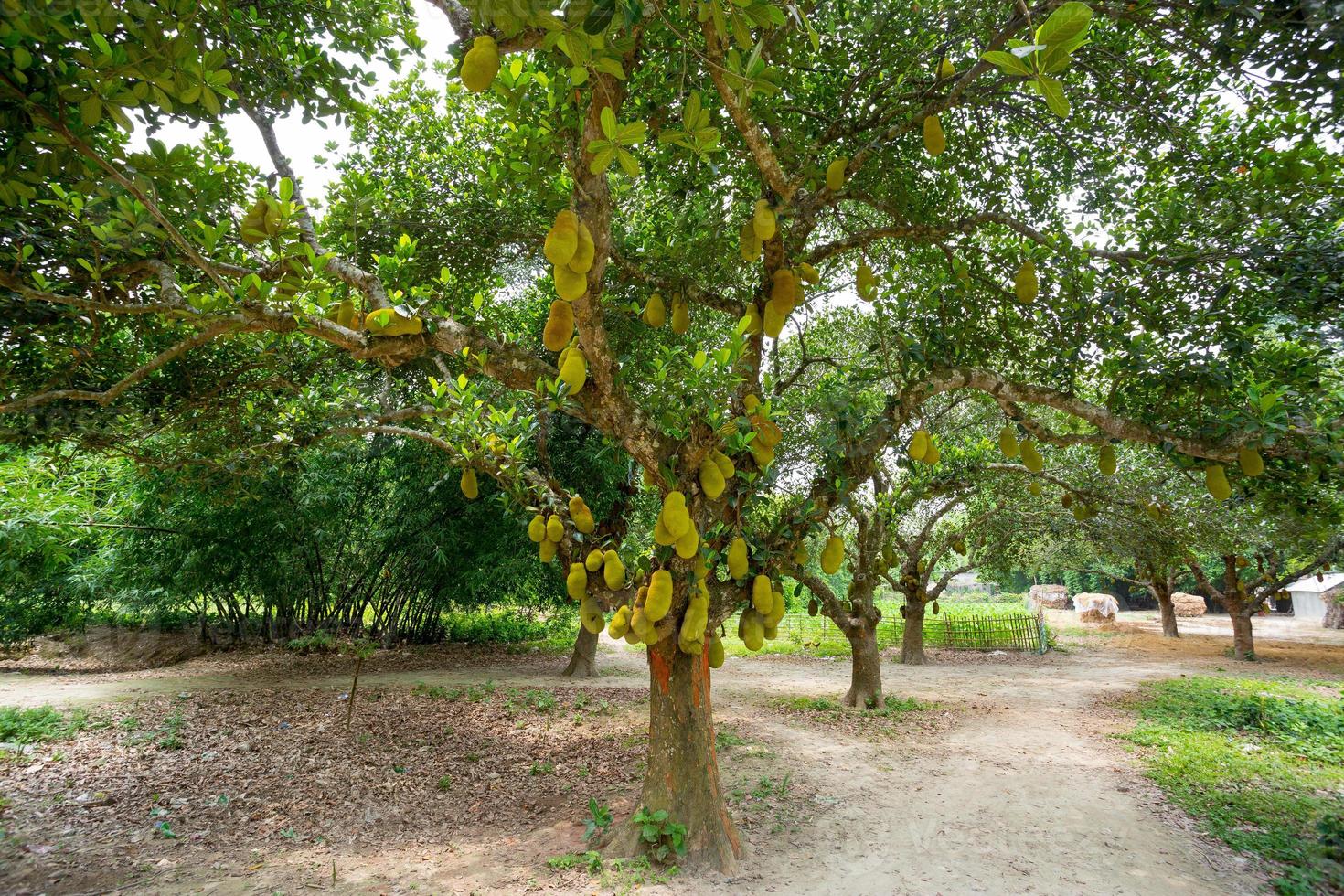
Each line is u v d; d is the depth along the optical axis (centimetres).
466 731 808
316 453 1112
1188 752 746
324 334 387
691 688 468
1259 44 339
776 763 707
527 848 488
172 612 1390
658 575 401
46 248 402
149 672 1191
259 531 1158
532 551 1276
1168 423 487
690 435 423
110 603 1401
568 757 713
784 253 471
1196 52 406
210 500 941
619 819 529
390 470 1304
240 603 1512
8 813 527
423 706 934
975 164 599
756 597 433
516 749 743
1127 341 478
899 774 679
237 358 697
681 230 630
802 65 514
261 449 679
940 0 498
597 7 190
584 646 1250
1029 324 556
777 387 698
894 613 2631
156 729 785
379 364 848
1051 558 2022
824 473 480
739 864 457
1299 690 1134
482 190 707
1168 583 2041
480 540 1268
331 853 482
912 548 1531
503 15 181
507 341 447
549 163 436
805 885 434
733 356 396
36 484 965
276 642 1438
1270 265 449
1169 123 507
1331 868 447
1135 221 545
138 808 553
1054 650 1812
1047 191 593
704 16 228
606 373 404
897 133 469
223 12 313
